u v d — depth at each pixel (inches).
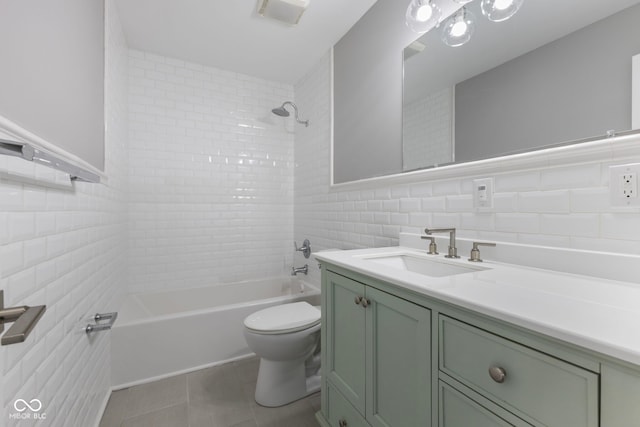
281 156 112.8
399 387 32.4
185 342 70.1
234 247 104.8
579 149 33.2
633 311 20.4
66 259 38.5
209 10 71.5
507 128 41.6
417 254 49.4
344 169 81.4
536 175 37.8
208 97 100.3
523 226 39.1
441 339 26.8
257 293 104.0
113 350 63.1
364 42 73.1
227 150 103.6
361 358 39.0
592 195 32.5
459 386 25.1
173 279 95.4
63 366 37.0
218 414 55.2
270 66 100.3
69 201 39.6
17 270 26.9
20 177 27.5
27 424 27.8
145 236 91.7
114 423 52.6
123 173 80.5
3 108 25.4
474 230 45.7
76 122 42.9
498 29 43.2
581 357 17.2
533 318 19.1
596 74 32.6
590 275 31.2
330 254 49.5
